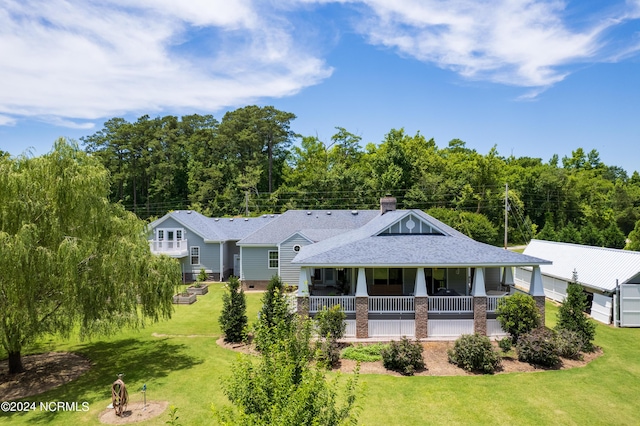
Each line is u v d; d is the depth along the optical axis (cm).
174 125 8306
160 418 1218
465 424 1164
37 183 1470
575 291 1839
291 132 8350
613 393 1354
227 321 1942
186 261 3722
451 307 1891
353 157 8206
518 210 6619
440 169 6906
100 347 1923
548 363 1579
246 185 6950
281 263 3172
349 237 2453
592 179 8350
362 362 1611
